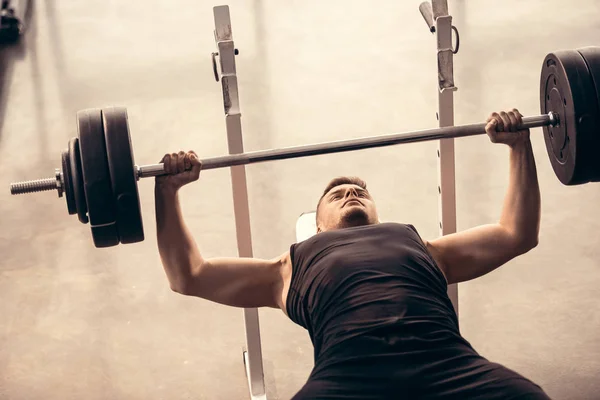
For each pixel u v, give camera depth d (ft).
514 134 7.59
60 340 9.77
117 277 10.50
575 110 7.25
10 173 11.84
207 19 14.40
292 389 9.15
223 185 11.56
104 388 9.21
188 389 9.18
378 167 11.65
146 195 11.47
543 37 13.35
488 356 9.27
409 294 6.38
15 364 9.51
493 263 7.61
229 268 7.39
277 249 10.61
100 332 9.84
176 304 10.17
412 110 12.33
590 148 7.34
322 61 13.33
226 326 9.91
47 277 10.53
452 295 8.63
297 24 14.10
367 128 12.07
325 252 6.87
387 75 13.00
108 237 6.96
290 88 12.85
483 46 13.26
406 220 10.83
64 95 13.05
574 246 10.50
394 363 5.94
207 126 12.32
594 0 14.07
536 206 7.59
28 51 13.99
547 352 9.29
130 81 13.21
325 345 6.27
